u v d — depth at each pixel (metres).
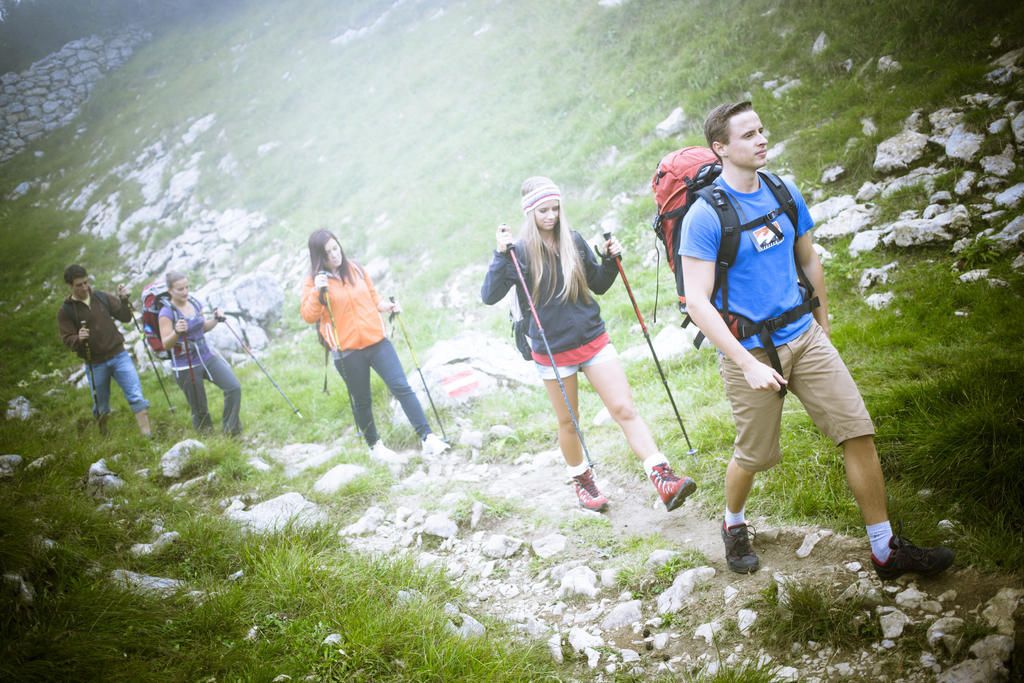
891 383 4.22
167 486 5.50
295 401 7.95
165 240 16.52
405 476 5.58
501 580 3.79
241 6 25.75
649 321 7.32
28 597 3.09
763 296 2.77
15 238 18.81
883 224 6.64
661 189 3.30
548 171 11.17
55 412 9.89
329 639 2.96
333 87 18.23
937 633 2.43
